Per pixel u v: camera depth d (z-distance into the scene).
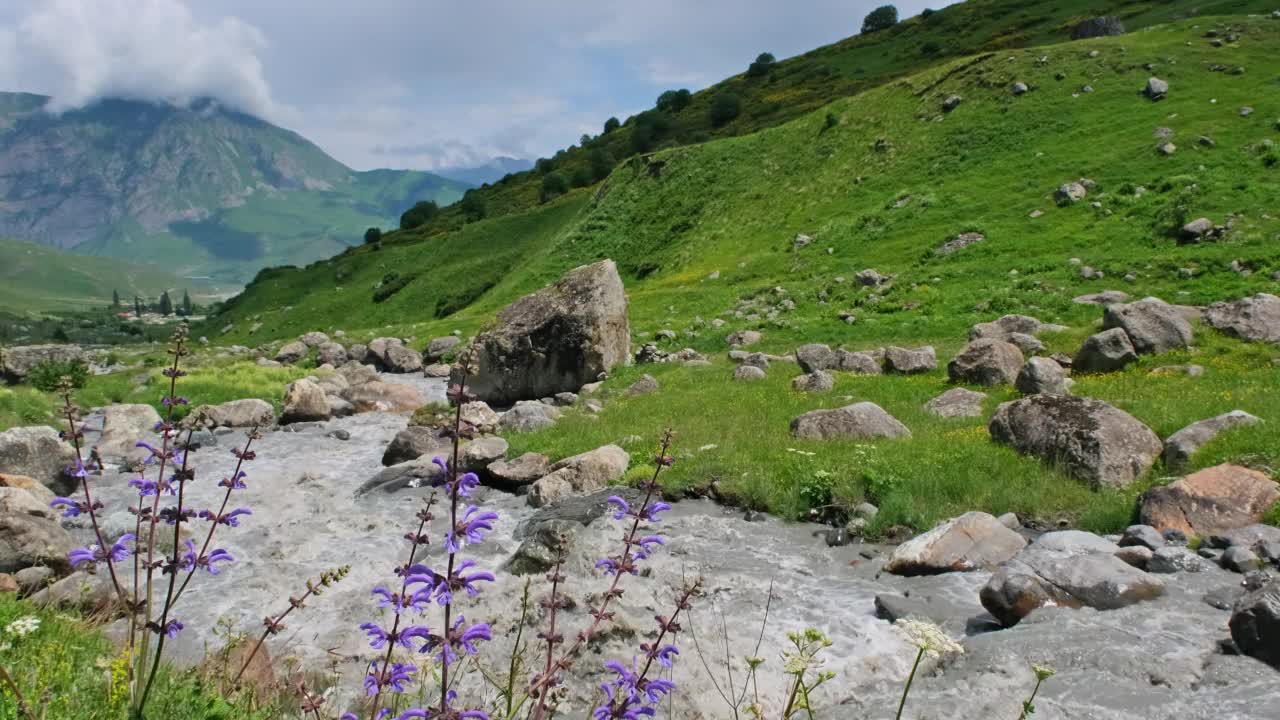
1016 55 64.12
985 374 21.20
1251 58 54.34
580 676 7.73
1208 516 10.50
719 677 7.63
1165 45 59.16
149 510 4.49
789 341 34.28
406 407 26.77
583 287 29.33
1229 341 21.55
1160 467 12.60
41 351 36.12
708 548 11.63
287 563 11.63
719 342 35.94
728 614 9.27
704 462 14.93
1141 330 21.75
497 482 16.17
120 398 28.16
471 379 29.33
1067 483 12.52
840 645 8.33
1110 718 6.13
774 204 62.91
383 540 12.86
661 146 120.00
